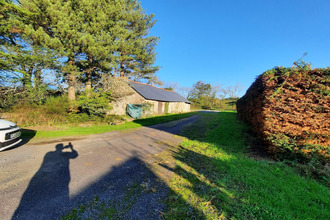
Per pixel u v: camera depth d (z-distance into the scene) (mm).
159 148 5145
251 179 2928
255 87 6391
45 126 7637
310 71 3576
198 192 2596
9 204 2170
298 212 2070
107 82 12281
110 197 2422
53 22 8609
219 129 8555
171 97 23938
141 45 16562
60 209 2111
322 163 3334
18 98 8227
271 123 3963
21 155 4059
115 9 11242
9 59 7281
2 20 7223
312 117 3477
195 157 4277
